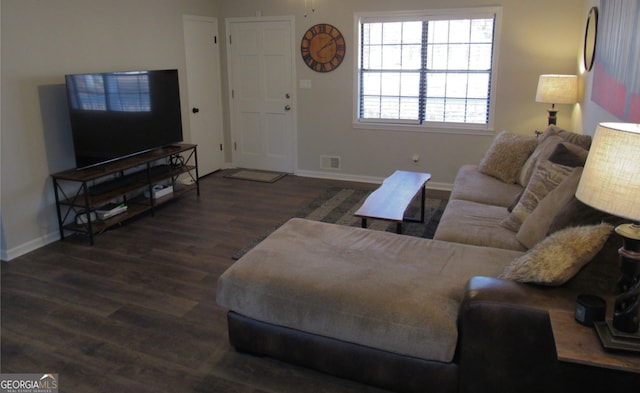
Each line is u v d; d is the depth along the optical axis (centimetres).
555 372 191
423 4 532
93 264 376
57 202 418
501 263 254
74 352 266
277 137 646
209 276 355
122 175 481
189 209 506
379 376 225
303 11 586
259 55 623
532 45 507
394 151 589
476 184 417
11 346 271
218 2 623
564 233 197
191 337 279
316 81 603
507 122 535
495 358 196
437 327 206
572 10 486
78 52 432
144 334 282
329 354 234
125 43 484
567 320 171
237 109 655
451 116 559
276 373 248
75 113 399
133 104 461
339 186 591
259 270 251
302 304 232
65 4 416
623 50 298
